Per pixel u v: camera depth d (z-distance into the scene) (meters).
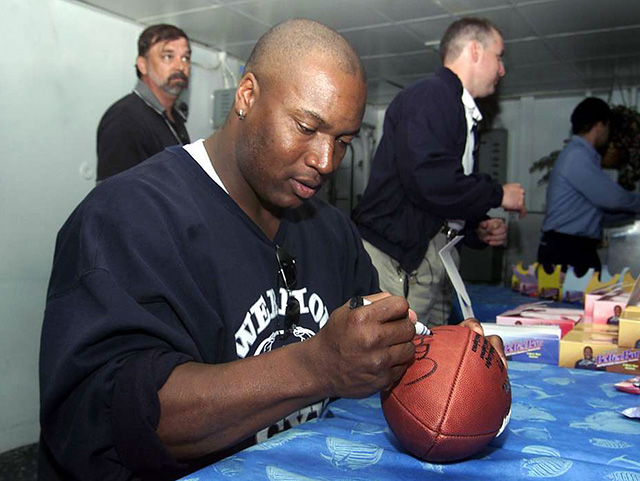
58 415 0.73
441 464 0.70
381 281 2.15
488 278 5.20
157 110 2.59
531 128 5.74
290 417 0.96
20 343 2.86
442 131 1.97
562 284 2.54
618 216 3.15
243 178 0.89
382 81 5.18
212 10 3.32
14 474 2.55
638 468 0.70
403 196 2.06
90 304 0.72
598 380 1.16
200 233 0.84
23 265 2.86
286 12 3.38
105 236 0.77
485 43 2.15
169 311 0.77
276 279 0.93
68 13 3.03
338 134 0.79
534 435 0.82
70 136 3.06
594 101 3.16
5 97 2.76
